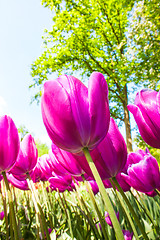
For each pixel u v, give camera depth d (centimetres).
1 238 23
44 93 12
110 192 32
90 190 17
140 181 19
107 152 14
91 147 12
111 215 9
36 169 32
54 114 11
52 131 12
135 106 16
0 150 16
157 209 25
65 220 27
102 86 12
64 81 12
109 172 14
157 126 14
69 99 11
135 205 26
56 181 28
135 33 139
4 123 16
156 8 127
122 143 14
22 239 21
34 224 29
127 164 23
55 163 23
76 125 11
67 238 24
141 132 16
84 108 12
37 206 19
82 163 14
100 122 12
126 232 17
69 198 37
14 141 17
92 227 19
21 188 30
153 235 19
